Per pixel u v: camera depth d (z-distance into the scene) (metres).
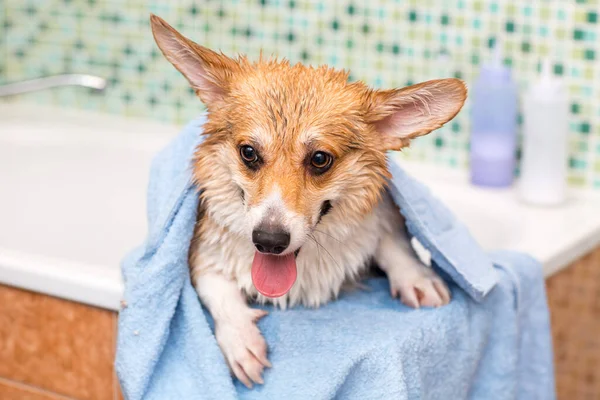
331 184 1.22
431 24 1.81
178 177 1.28
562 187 1.71
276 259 1.24
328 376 1.21
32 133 2.01
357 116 1.22
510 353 1.36
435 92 1.21
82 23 2.08
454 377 1.31
